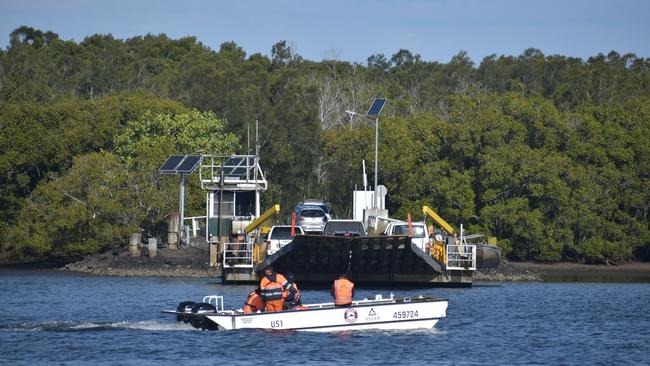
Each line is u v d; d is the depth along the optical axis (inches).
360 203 7170.3
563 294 5787.4
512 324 4242.1
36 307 4766.2
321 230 6151.6
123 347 3540.8
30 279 6747.1
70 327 3971.5
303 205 6604.3
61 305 4854.8
